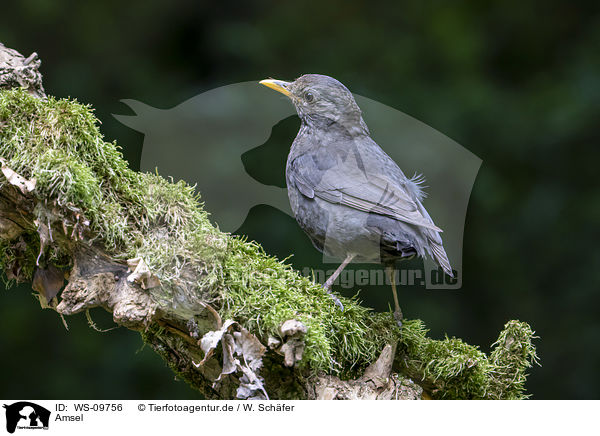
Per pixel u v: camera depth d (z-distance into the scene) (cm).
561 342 1199
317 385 531
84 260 493
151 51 1388
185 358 565
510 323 607
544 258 1248
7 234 527
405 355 590
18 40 1313
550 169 1301
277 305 500
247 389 489
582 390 1166
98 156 500
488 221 1264
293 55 1377
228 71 1366
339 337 546
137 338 1117
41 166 475
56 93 1287
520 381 600
